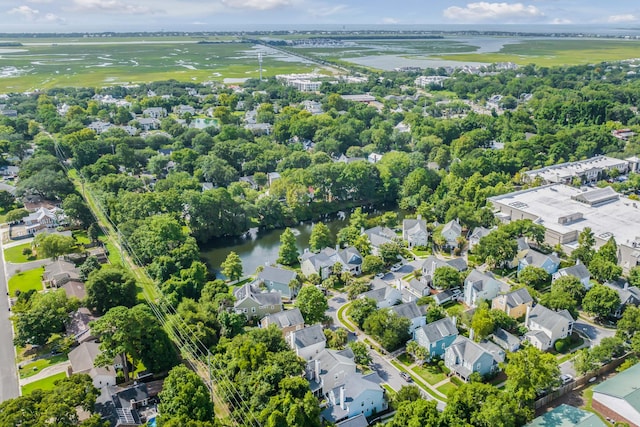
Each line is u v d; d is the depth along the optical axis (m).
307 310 122.12
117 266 138.25
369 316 118.31
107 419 89.94
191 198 181.38
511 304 123.19
